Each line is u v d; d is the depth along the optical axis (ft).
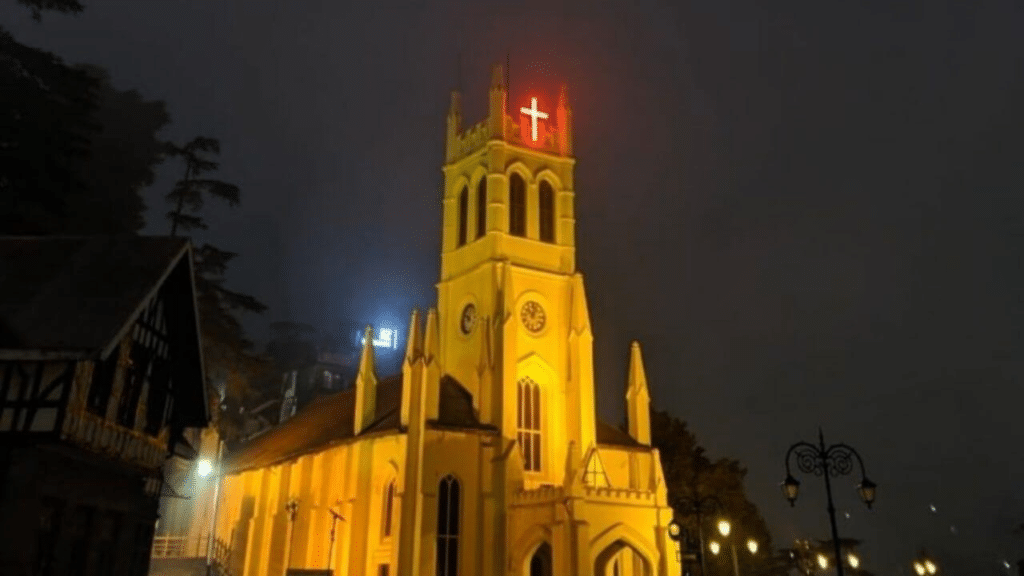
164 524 256.93
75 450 88.43
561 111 249.96
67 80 164.55
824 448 110.22
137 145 235.61
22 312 86.94
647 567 183.73
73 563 94.94
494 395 204.13
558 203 237.66
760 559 277.85
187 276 104.17
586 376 215.31
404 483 181.37
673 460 271.08
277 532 219.41
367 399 207.41
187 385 113.29
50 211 155.33
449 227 243.81
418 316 198.29
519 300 220.02
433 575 179.73
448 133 255.91
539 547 191.52
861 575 271.90
